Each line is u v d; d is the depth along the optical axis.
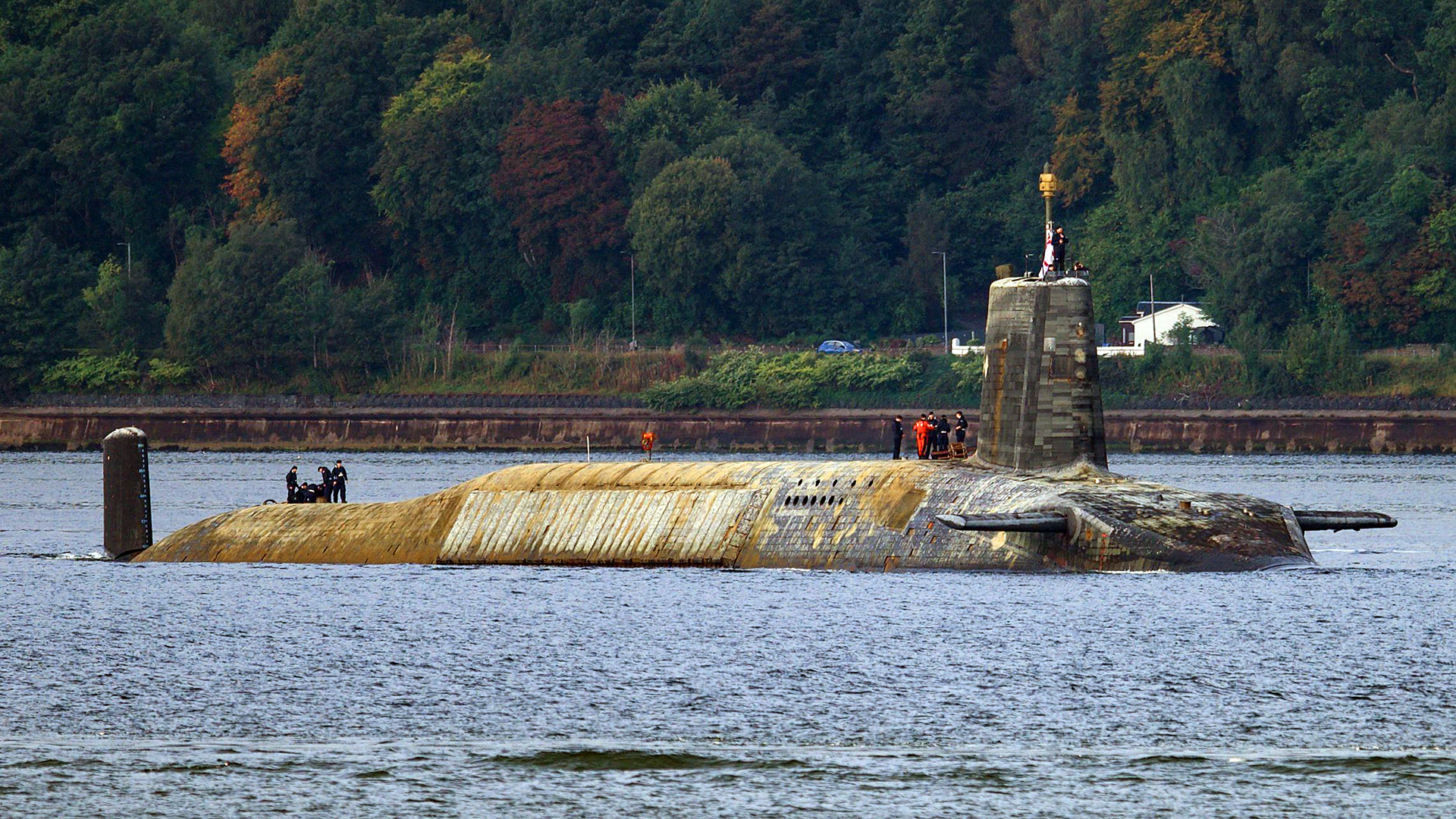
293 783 123.62
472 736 136.12
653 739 134.50
